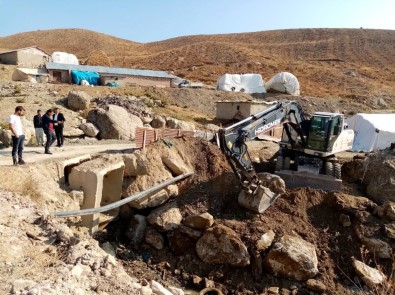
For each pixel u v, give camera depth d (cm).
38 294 580
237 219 1395
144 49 10844
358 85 5719
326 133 1556
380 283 1165
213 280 1221
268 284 1199
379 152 1741
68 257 753
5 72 4153
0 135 1582
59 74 3941
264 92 4462
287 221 1392
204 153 1672
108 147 1770
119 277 730
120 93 3431
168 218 1376
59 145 1670
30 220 877
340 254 1305
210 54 7900
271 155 2020
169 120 2525
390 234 1316
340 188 1564
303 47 9312
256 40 10819
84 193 1233
